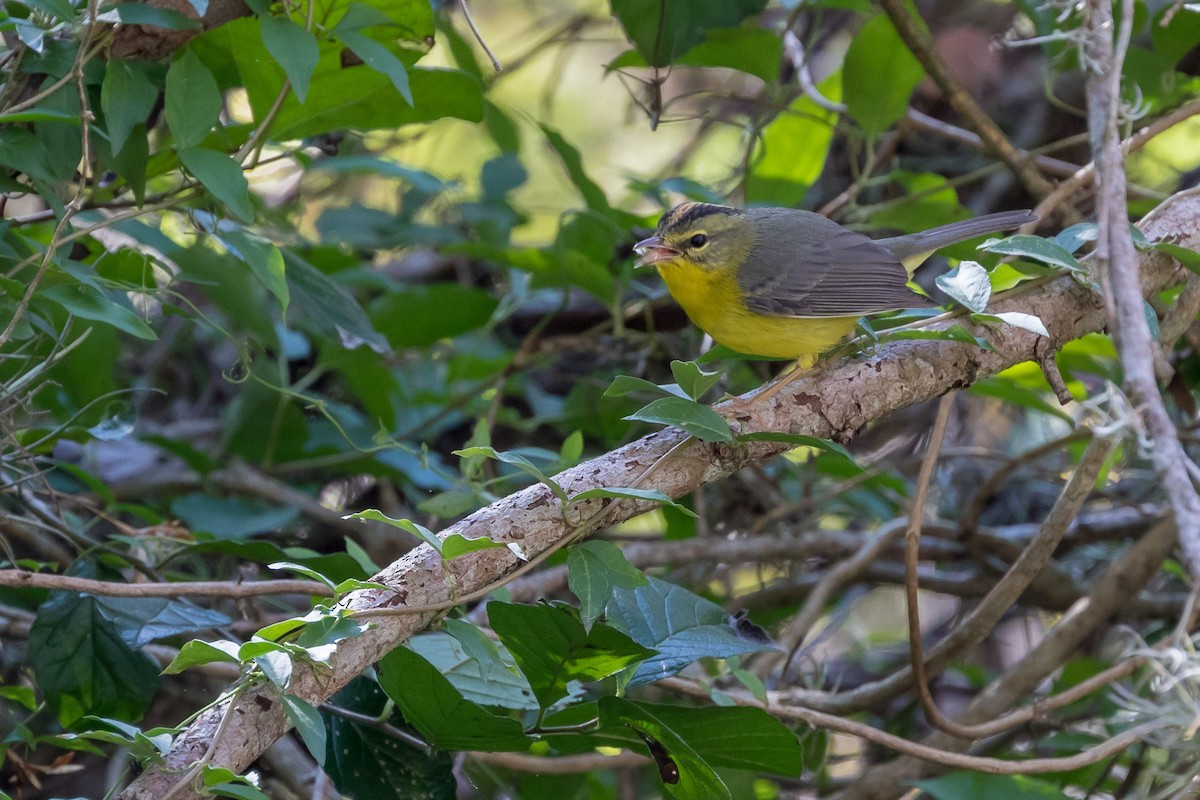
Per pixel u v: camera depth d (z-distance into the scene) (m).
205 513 10.82
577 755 8.92
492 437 13.32
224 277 10.66
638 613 7.02
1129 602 10.48
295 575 9.48
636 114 15.68
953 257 10.28
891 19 9.38
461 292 11.81
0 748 7.10
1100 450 7.76
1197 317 9.93
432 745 6.56
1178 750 7.11
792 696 9.73
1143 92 10.20
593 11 15.71
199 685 9.90
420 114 8.17
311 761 9.41
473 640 5.52
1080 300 7.26
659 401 5.91
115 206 7.91
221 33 7.48
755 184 11.88
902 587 12.41
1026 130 13.25
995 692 9.65
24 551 9.98
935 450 8.12
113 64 6.64
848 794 9.36
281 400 11.30
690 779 6.53
